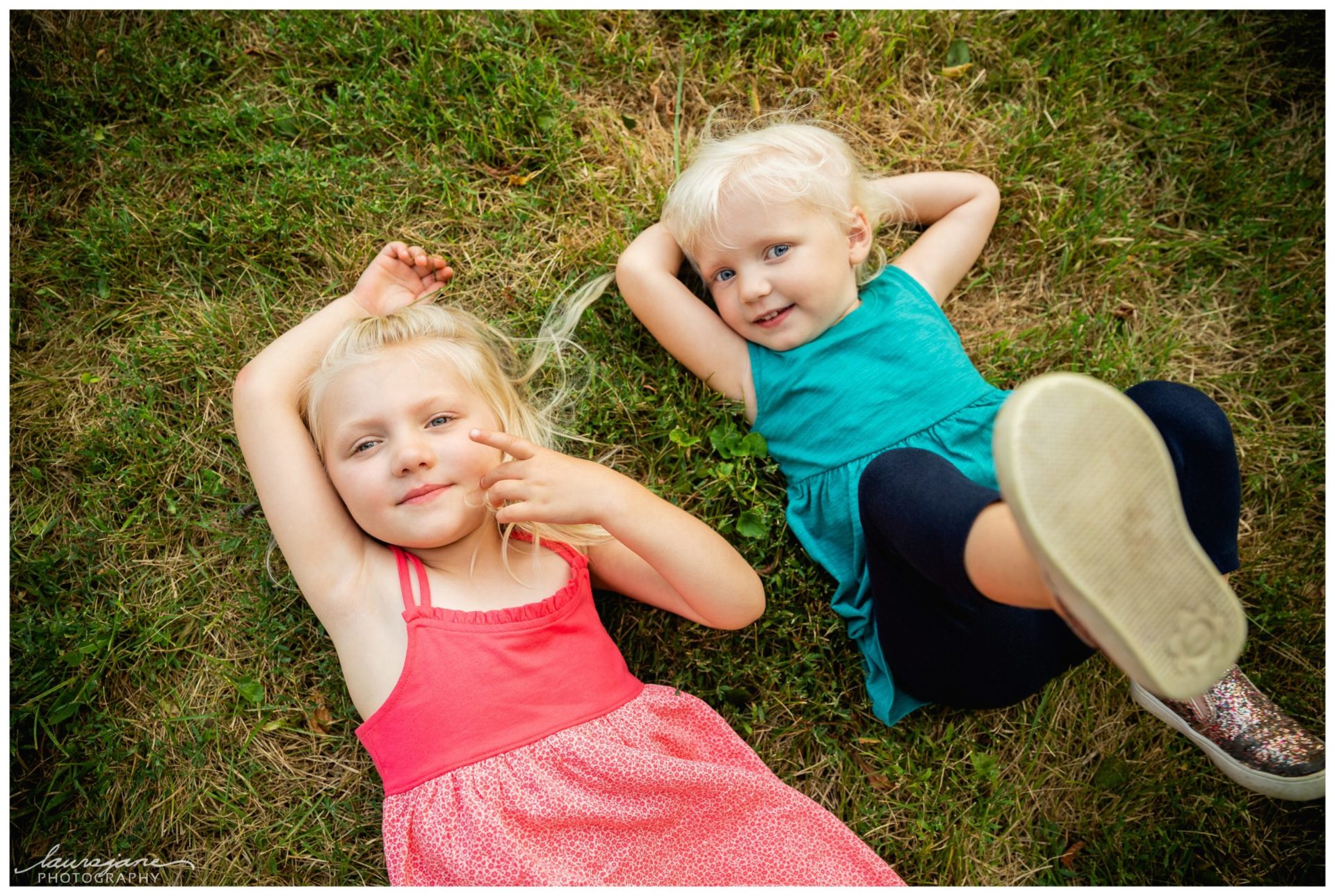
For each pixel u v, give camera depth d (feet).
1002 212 7.82
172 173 7.50
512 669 5.79
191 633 7.01
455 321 6.50
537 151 7.64
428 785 5.63
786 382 6.80
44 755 6.76
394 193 7.52
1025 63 8.00
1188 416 5.47
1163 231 7.97
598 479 5.80
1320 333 7.77
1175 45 8.05
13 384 7.16
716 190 6.34
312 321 6.49
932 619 5.73
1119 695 7.23
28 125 7.43
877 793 7.02
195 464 7.16
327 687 6.97
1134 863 7.00
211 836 6.78
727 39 7.91
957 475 4.89
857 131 7.89
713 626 6.34
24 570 6.89
